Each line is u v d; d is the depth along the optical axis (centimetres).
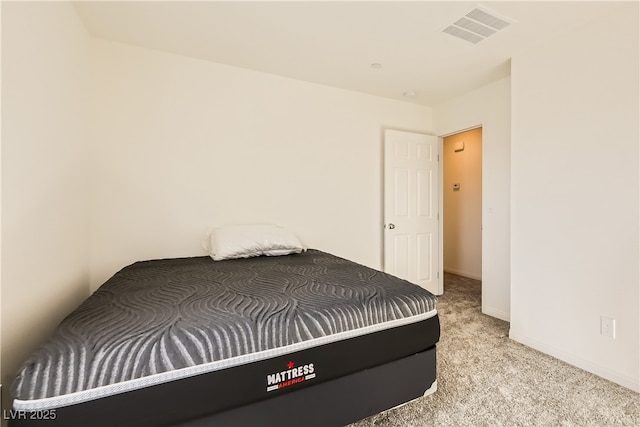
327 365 119
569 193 204
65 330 100
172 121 243
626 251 177
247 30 208
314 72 275
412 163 351
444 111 356
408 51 235
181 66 245
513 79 239
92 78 219
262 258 238
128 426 87
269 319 114
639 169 171
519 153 234
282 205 288
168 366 93
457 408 155
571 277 203
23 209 122
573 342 202
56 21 157
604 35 186
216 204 260
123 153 229
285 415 111
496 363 202
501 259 290
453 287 404
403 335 138
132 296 137
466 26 200
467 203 465
